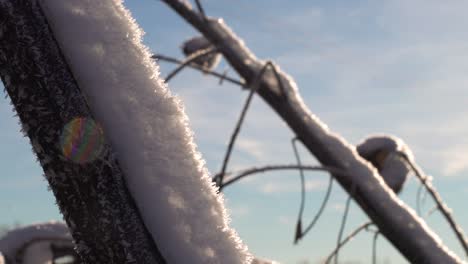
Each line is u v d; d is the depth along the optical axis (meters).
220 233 0.26
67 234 0.79
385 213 0.90
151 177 0.26
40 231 0.77
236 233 0.27
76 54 0.26
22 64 0.25
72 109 0.25
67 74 0.26
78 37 0.26
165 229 0.26
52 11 0.26
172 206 0.26
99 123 0.26
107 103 0.26
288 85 0.97
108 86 0.26
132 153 0.26
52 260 0.79
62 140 0.25
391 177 0.95
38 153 0.25
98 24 0.27
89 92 0.26
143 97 0.27
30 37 0.25
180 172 0.26
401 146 0.97
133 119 0.26
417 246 0.88
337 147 0.94
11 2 0.25
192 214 0.26
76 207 0.25
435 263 0.87
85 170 0.25
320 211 0.92
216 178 0.89
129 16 0.27
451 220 0.99
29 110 0.25
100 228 0.25
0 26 0.25
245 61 0.97
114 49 0.27
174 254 0.26
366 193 0.90
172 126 0.27
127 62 0.27
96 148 0.25
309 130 0.94
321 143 0.94
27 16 0.26
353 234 0.91
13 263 0.77
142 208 0.26
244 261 0.26
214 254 0.26
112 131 0.26
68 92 0.25
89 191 0.25
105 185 0.25
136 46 0.27
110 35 0.27
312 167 0.91
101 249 0.25
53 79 0.25
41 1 0.26
